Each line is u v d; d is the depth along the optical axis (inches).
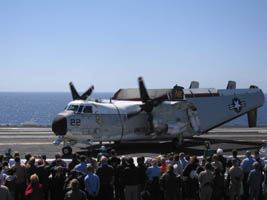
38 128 1724.9
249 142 1312.7
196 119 1200.8
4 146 1109.7
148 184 471.8
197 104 1269.7
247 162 534.6
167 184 443.2
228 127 1967.3
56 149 1057.5
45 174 458.3
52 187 442.3
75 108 997.8
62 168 464.1
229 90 1391.5
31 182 403.2
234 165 496.1
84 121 980.6
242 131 1748.3
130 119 1089.4
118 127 1055.6
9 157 676.1
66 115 965.2
